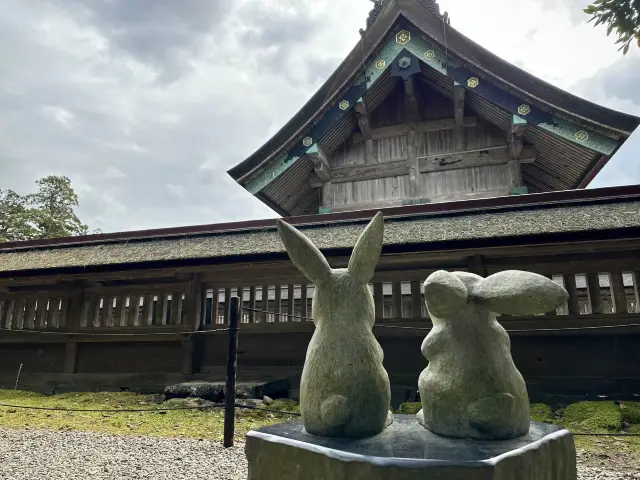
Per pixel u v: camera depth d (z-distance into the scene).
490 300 2.67
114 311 10.91
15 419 7.53
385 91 12.08
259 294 10.87
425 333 8.15
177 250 9.40
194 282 9.67
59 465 4.92
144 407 8.23
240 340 9.34
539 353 7.70
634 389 7.18
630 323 7.27
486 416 2.57
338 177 12.23
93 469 4.77
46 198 34.09
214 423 7.01
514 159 11.03
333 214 9.10
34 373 10.45
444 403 2.73
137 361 9.91
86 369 10.21
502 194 10.88
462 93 10.39
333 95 10.81
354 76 10.80
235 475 4.54
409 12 10.47
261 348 9.20
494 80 9.90
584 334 7.54
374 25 10.72
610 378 7.32
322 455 2.39
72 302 10.47
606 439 5.70
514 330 7.70
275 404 7.88
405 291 9.19
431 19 10.38
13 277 10.09
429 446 2.46
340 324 2.93
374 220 3.11
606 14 3.89
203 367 9.44
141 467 4.82
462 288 2.72
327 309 3.00
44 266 9.85
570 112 9.35
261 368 9.10
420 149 11.80
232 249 8.91
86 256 10.02
